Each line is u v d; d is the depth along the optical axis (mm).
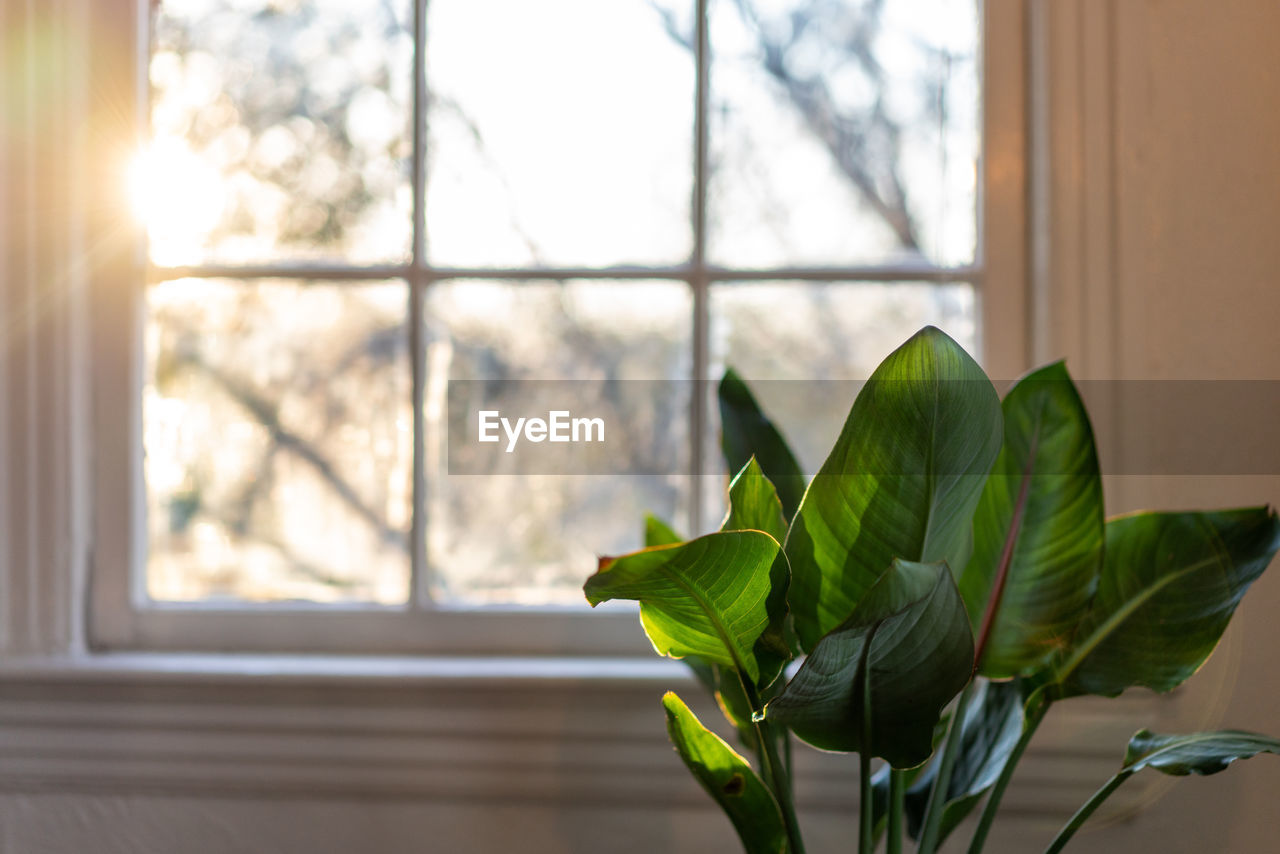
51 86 1804
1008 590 1574
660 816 1769
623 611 1824
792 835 1567
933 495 1503
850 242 1843
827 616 1526
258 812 1780
